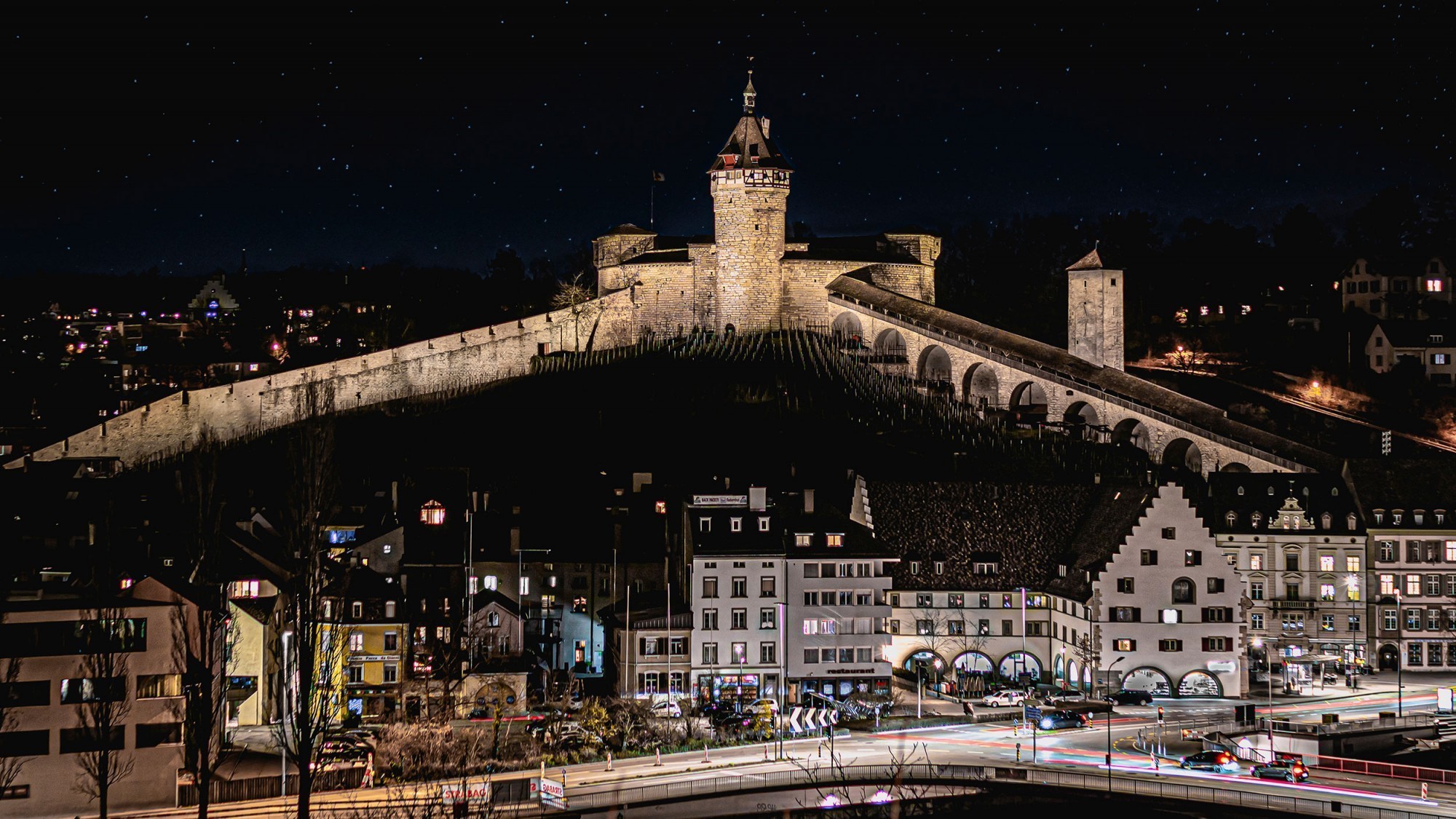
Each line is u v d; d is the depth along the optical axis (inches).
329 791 4030.5
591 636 5787.4
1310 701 5241.1
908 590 5634.8
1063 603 5585.6
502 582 5762.8
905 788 4010.8
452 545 5679.1
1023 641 5649.6
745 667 5349.4
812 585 5423.2
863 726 4904.0
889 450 7440.9
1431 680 5644.7
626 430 7741.1
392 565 5521.7
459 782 4060.0
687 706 5012.3
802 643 5393.7
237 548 5019.7
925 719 4982.8
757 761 4350.4
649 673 5315.0
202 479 4990.2
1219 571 5403.5
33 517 5118.1
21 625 3892.7
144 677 3996.1
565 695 5064.0
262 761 4202.8
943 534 5816.9
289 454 4562.0
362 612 4906.5
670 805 3838.6
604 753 4515.3
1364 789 4013.3
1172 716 5029.5
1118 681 5329.7
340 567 4680.1
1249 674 5738.2
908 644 5615.2
